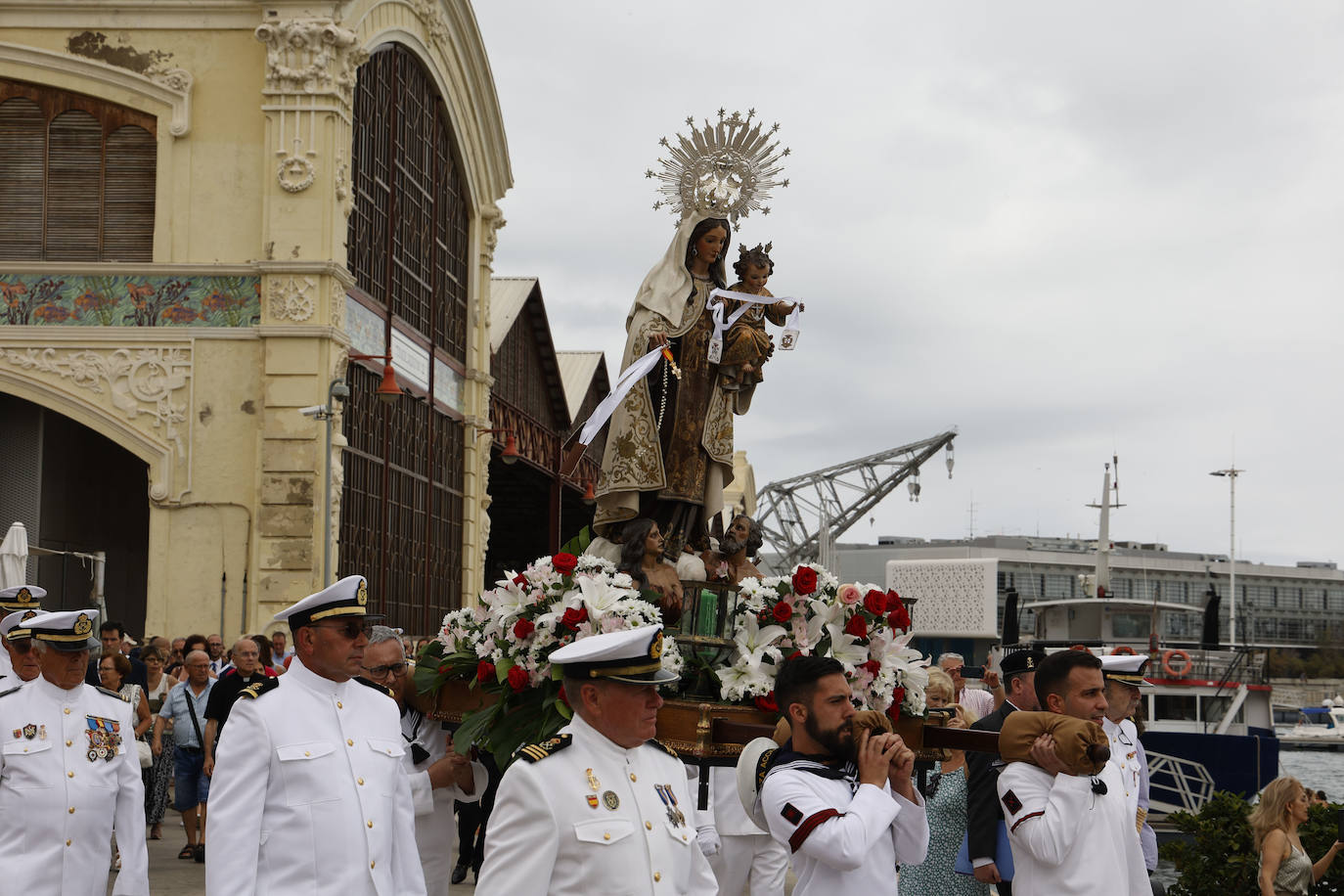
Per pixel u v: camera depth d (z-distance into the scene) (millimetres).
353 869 6449
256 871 6312
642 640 5461
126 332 26672
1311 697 139375
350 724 6746
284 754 6430
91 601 29984
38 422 29453
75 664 8609
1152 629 36406
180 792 16188
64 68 27219
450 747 8625
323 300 26391
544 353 47344
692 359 9500
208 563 26125
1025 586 96625
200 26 27078
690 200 9672
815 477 86625
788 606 8062
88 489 33125
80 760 8508
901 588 49625
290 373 26234
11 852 8258
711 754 7430
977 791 8188
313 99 26594
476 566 38031
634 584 8133
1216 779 29281
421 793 7996
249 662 14805
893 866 6090
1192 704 32188
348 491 28812
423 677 8820
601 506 9422
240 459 26359
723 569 9203
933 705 11422
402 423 32625
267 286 26359
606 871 5270
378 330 30547
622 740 5488
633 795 5438
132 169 27500
